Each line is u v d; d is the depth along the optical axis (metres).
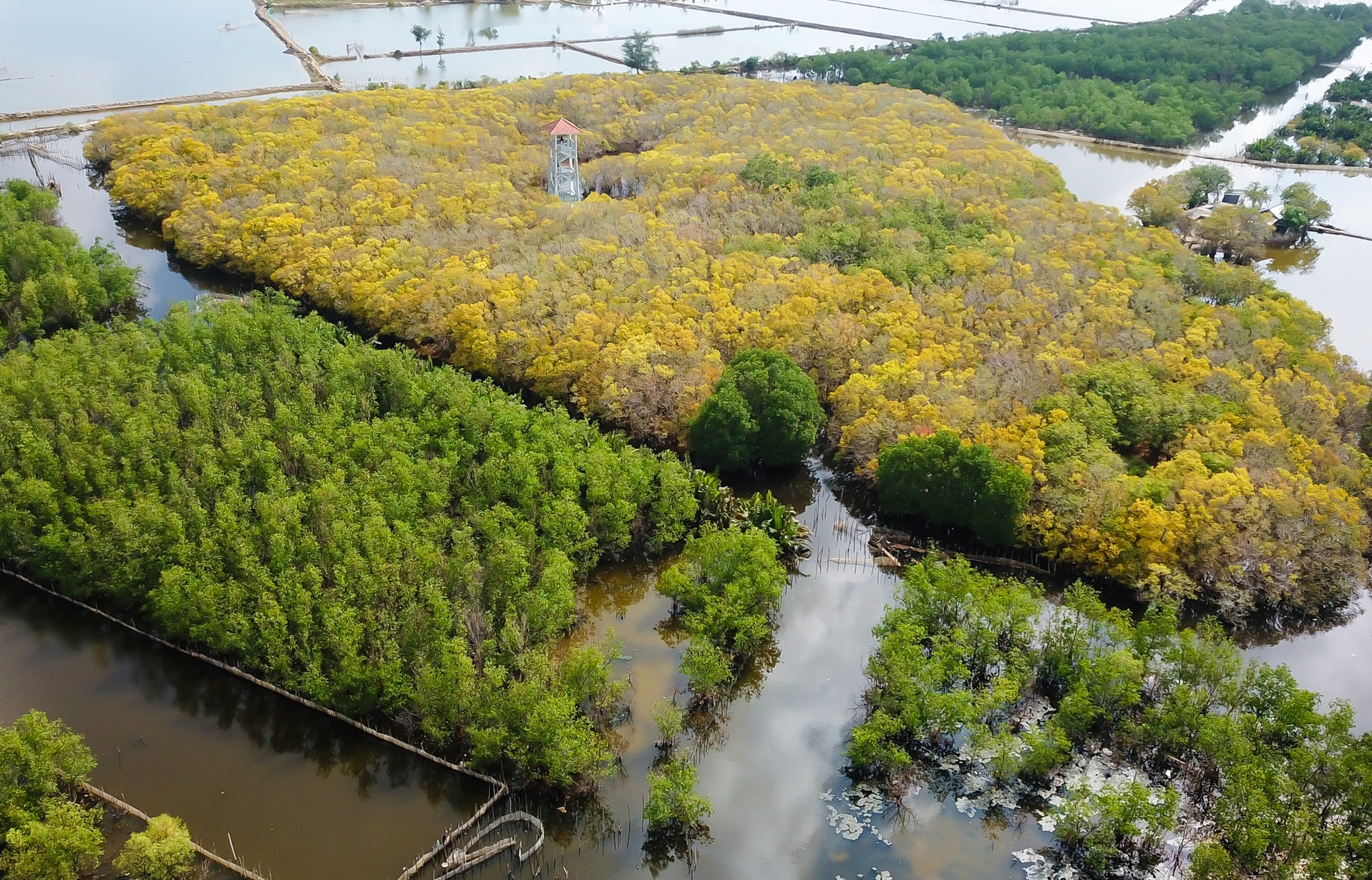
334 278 125.81
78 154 186.50
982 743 66.62
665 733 68.69
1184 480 86.25
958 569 77.44
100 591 82.19
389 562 76.75
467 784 66.88
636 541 89.81
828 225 134.88
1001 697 68.19
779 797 67.12
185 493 84.25
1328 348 111.38
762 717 73.94
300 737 71.31
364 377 101.69
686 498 88.06
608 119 187.00
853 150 161.25
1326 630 83.81
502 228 134.75
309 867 61.31
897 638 72.06
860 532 94.88
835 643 81.25
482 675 70.56
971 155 158.62
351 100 184.75
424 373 104.12
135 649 79.25
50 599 84.38
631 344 105.81
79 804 63.44
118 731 71.88
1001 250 126.31
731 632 78.56
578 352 106.25
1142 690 73.00
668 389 102.12
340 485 85.12
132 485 85.31
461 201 141.12
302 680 69.44
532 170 159.75
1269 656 80.81
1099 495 84.56
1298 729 65.12
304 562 77.81
